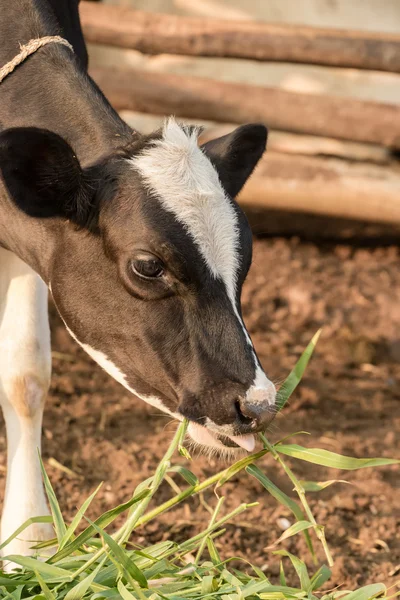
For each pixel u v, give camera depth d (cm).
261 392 503
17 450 614
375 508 705
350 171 1172
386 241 1222
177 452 754
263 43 1143
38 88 576
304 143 1270
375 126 1145
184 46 1149
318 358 975
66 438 767
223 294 510
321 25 1332
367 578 625
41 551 584
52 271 549
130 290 516
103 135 551
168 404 535
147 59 1327
